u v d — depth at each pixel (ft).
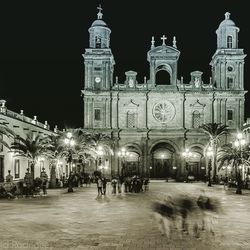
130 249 60.13
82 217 93.66
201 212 72.38
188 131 318.04
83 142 245.45
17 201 132.16
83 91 318.24
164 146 331.57
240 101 318.86
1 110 184.44
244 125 295.28
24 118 217.77
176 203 69.46
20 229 77.05
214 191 184.34
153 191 183.32
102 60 322.14
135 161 323.57
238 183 169.48
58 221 87.25
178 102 322.75
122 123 321.52
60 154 210.38
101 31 324.60
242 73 320.50
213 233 70.49
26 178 158.51
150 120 322.34
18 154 181.88
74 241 65.98
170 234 71.10
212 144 278.26
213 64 336.49
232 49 320.09
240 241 65.87
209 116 320.29
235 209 111.14
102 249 60.23
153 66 323.37
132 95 321.32
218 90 317.63
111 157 316.19
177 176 313.53
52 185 208.33
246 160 203.92
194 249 60.23
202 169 319.47
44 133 242.37
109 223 84.79
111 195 159.22
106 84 321.32
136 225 82.12
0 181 171.94
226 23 323.57
